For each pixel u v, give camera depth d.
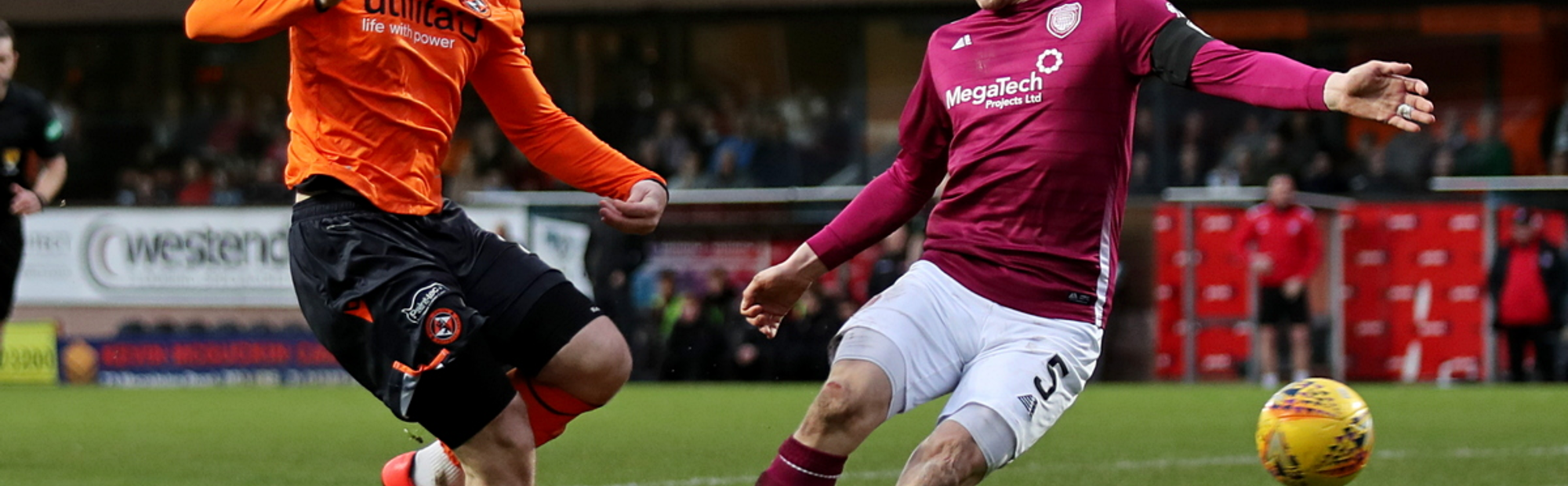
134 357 59.47
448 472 18.25
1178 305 60.06
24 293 59.72
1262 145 68.06
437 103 15.91
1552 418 39.44
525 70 17.17
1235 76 13.99
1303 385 18.84
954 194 15.70
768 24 75.12
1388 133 69.19
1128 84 15.16
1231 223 59.56
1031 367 14.80
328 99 15.50
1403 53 72.38
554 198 62.50
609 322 16.67
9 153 34.12
